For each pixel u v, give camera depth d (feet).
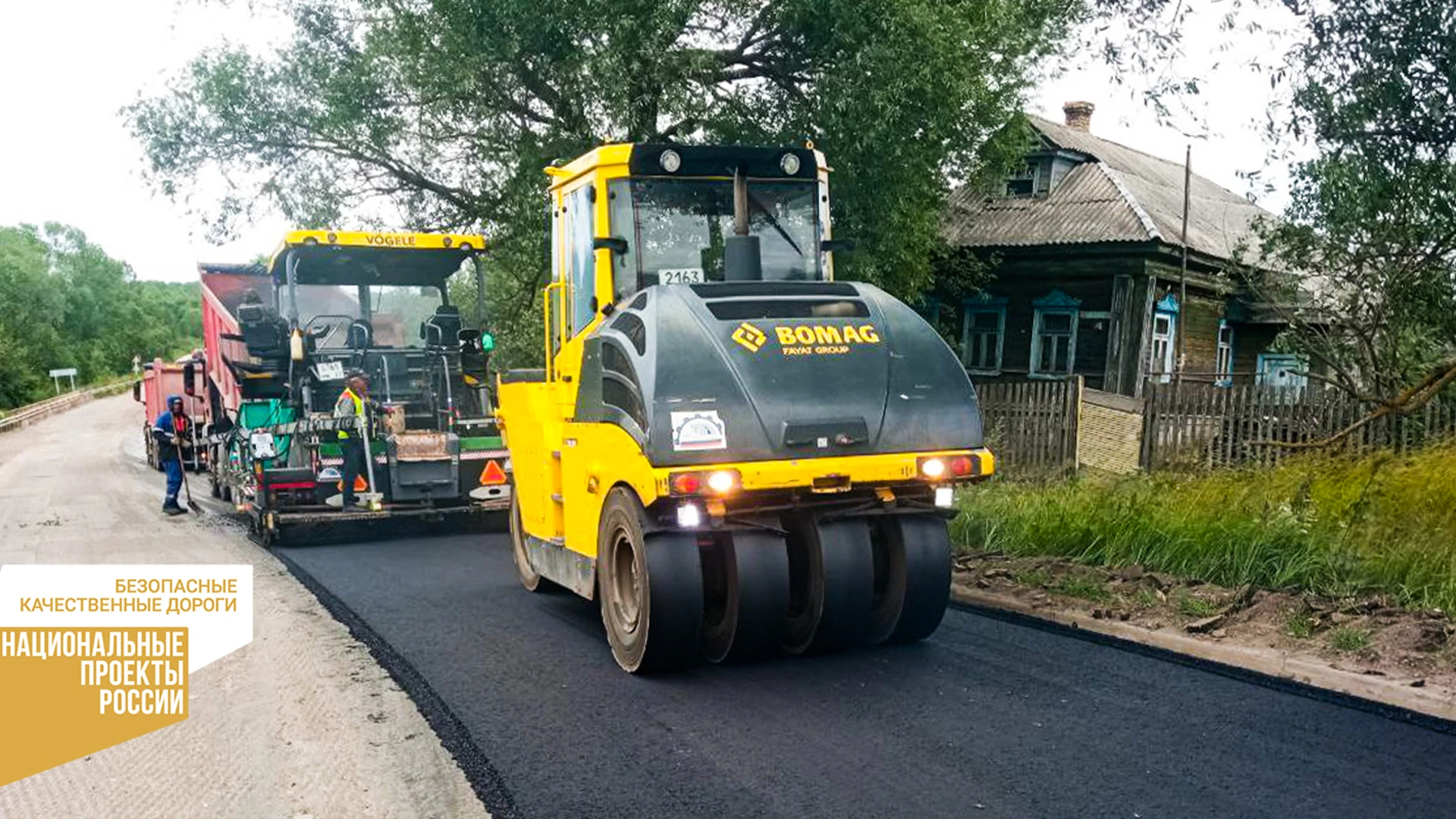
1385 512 23.95
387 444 37.01
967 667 18.88
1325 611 20.11
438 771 14.85
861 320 19.57
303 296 40.70
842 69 45.62
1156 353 65.36
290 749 16.05
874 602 20.15
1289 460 29.19
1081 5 33.76
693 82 47.96
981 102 49.57
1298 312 32.73
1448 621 18.95
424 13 47.91
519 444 26.40
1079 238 64.13
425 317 42.42
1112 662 19.06
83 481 68.03
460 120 51.96
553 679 18.99
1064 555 26.16
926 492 19.97
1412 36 23.71
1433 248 26.81
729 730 15.99
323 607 25.71
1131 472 34.63
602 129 46.57
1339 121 25.03
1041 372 67.77
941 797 13.35
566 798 13.66
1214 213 78.43
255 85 53.06
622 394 18.81
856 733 15.69
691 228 22.22
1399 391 29.99
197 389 71.41
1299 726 15.62
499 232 56.54
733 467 17.44
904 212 48.47
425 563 31.96
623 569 19.49
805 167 22.94
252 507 37.52
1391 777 13.78
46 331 264.93
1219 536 23.76
